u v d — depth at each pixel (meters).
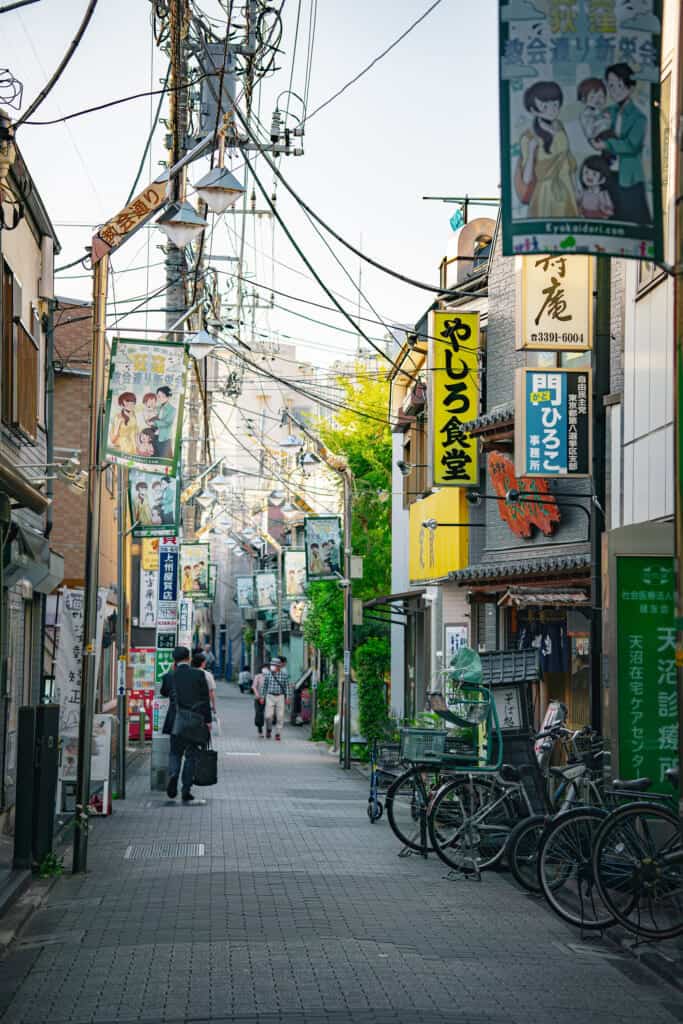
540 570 19.61
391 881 13.42
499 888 13.12
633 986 9.01
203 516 60.09
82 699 14.51
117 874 13.96
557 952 10.08
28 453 19.19
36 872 13.85
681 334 8.73
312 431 45.44
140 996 8.45
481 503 24.86
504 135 8.70
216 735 43.47
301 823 18.72
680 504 8.76
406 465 31.33
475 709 14.31
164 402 16.45
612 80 8.76
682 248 8.70
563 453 17.88
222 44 15.94
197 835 17.23
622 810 10.39
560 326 17.42
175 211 15.62
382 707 34.03
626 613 12.48
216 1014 7.98
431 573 27.28
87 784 14.38
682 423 8.74
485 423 21.78
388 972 9.16
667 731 12.41
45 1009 8.20
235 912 11.40
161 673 29.56
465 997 8.54
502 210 8.63
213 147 15.26
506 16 8.80
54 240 19.91
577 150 8.66
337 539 32.59
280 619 57.31
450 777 14.48
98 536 15.29
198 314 26.48
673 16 12.97
